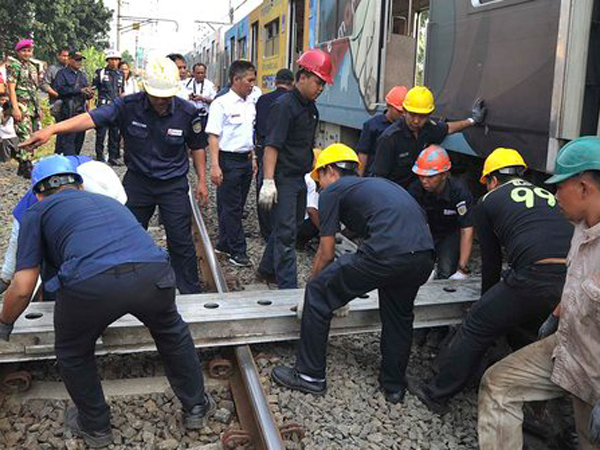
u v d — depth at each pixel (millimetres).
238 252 6086
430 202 4633
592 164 2428
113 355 4125
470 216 4512
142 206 4594
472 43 5418
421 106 4633
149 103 4324
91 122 4219
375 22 7531
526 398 2934
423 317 4102
